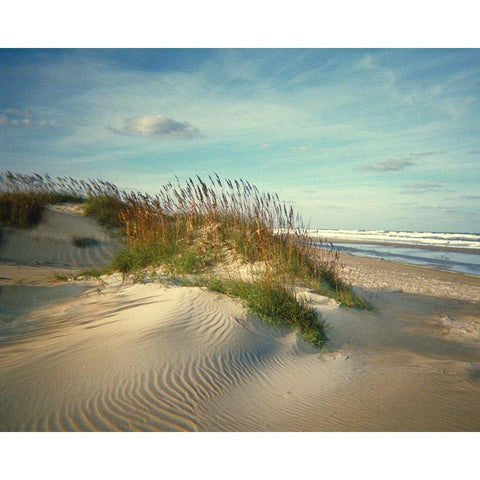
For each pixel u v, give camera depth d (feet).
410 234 214.48
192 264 31.42
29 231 47.83
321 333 19.93
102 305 21.04
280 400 12.44
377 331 22.27
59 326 17.84
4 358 13.66
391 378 14.80
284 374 14.65
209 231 35.70
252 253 31.78
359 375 14.97
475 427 11.10
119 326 16.96
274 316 19.75
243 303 20.38
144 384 11.79
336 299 26.30
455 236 186.70
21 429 9.19
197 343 15.31
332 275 30.45
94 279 29.68
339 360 16.61
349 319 23.00
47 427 9.32
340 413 11.73
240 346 15.93
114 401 10.70
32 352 14.23
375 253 96.17
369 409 12.05
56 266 39.99
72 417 9.80
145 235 36.32
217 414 10.93
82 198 60.18
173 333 15.81
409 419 11.47
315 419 11.29
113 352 13.82
